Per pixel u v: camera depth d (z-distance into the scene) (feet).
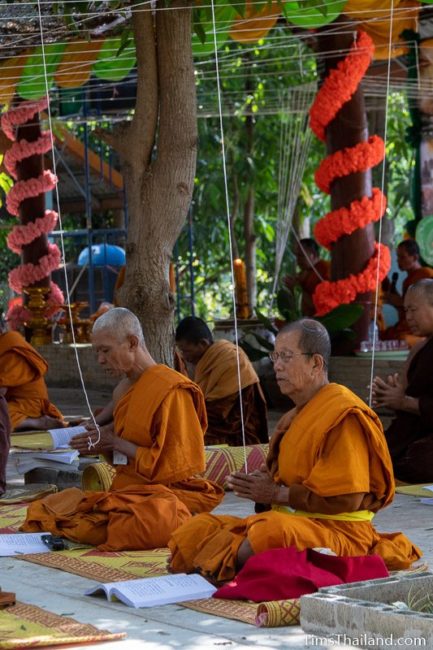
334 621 16.99
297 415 20.53
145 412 24.75
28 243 70.03
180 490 25.18
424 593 18.08
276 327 57.31
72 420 46.19
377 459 20.29
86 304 69.51
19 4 37.73
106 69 55.01
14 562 22.85
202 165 85.61
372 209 53.11
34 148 68.49
